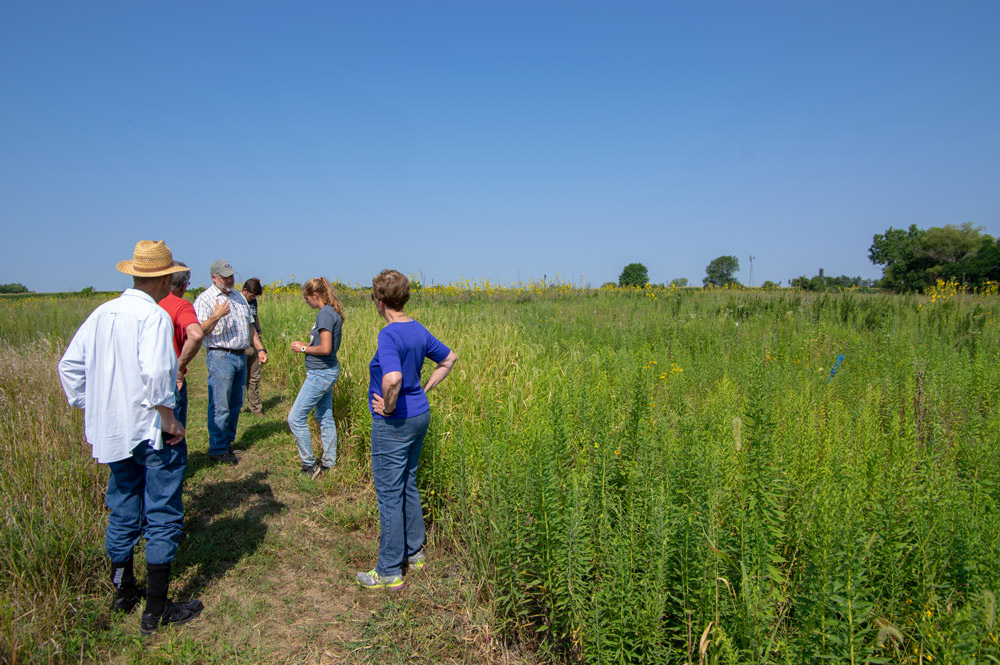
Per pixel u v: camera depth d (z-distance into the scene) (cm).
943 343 830
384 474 364
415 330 374
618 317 1317
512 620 312
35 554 325
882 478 312
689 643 241
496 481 330
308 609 351
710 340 936
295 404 531
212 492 511
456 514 413
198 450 611
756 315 1198
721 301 1506
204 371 1035
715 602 241
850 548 219
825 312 1152
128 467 327
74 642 299
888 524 265
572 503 294
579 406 429
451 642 319
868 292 1836
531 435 407
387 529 364
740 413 445
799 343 866
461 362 633
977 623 212
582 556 275
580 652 283
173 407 325
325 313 524
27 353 588
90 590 345
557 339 996
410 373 368
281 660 306
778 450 361
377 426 362
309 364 527
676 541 264
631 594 254
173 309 470
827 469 329
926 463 323
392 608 348
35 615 297
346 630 332
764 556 254
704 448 334
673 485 313
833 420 430
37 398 479
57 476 405
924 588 247
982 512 290
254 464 580
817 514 257
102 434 312
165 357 319
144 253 334
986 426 434
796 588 266
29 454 410
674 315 1309
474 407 528
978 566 245
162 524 325
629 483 329
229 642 317
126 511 329
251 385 767
